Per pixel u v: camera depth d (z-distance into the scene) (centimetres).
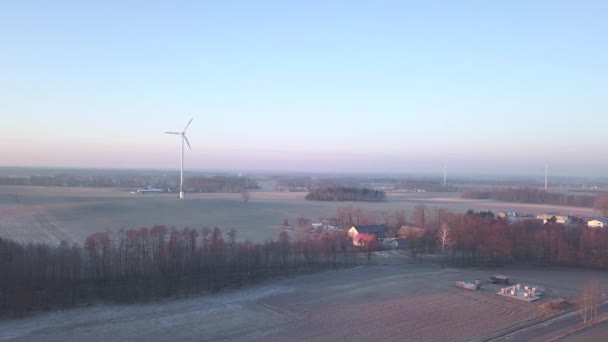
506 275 10400
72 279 8762
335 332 6606
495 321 7100
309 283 9294
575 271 11044
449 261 11731
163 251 9700
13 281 7844
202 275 9512
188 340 6297
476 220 14375
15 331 6550
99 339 6291
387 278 9762
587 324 6912
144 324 6888
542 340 6316
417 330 6700
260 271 10050
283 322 7019
